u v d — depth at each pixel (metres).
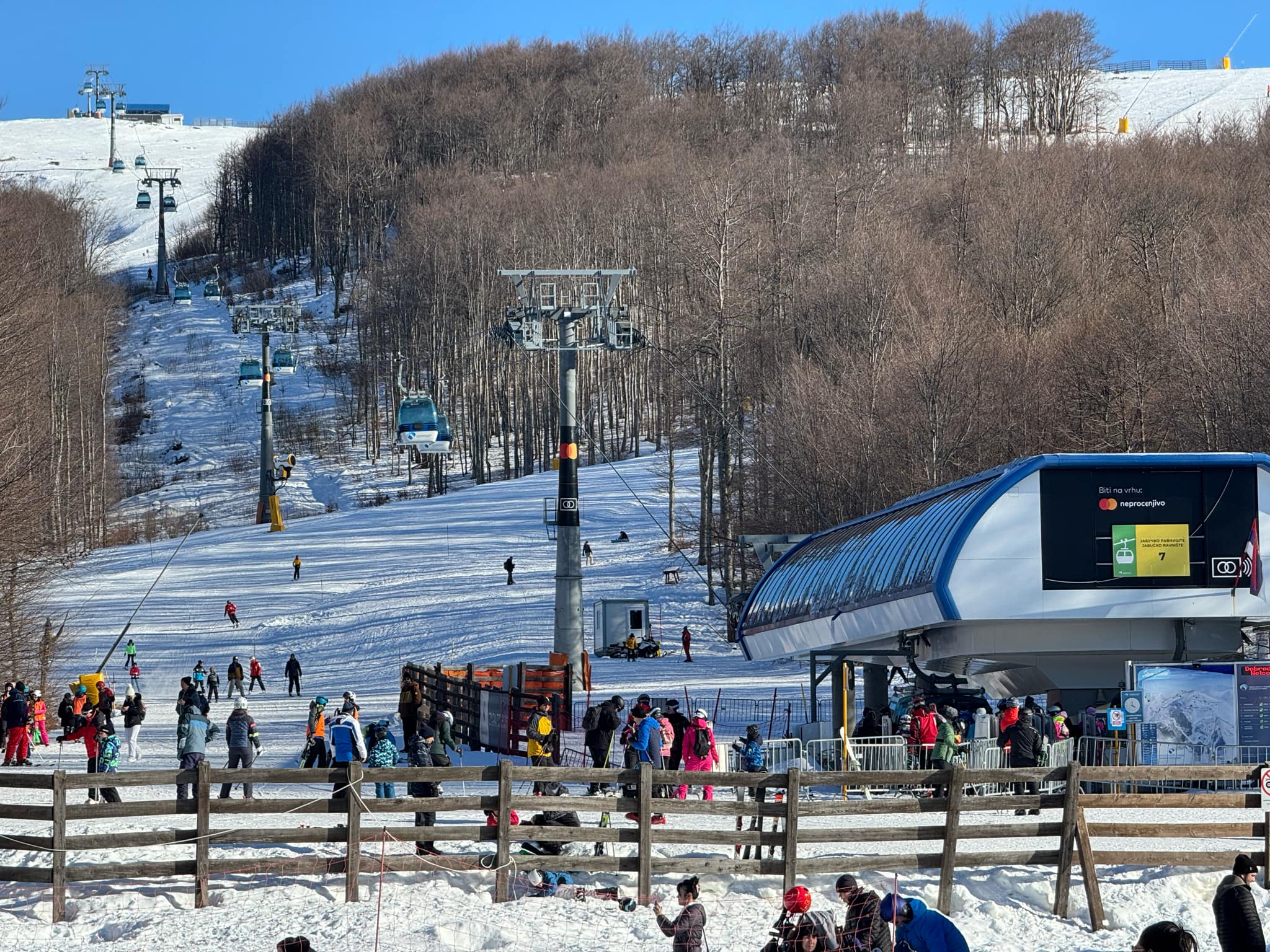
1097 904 18.98
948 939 14.99
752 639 46.72
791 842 19.23
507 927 17.77
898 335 81.94
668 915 18.53
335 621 79.25
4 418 53.69
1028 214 103.81
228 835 18.92
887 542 37.72
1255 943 14.84
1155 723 28.09
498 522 102.88
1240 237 92.06
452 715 43.84
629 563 88.88
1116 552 32.00
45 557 67.50
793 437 76.69
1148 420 74.12
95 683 44.12
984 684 41.22
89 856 20.92
